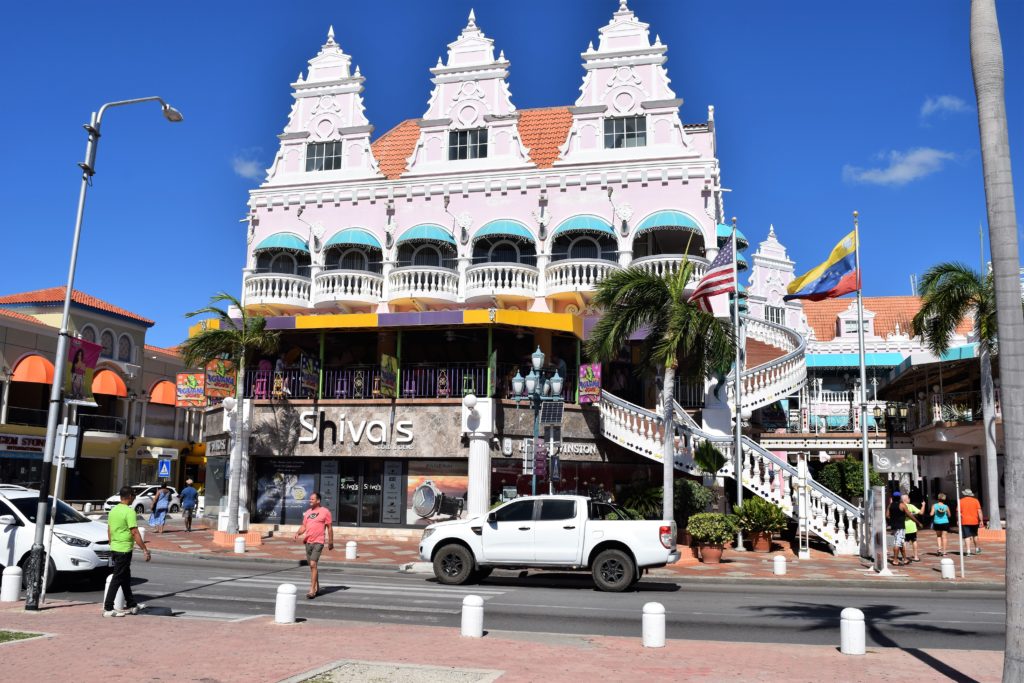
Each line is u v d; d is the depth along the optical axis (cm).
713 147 3331
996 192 771
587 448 2722
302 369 2744
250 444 2834
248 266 3253
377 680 830
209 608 1377
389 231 3125
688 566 2078
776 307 4953
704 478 2575
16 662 905
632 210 2970
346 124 3334
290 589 1201
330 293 3047
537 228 3023
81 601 1429
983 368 2898
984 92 786
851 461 3481
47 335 4588
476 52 3278
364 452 2738
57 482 1373
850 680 848
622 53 3138
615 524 1683
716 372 2309
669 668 906
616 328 2248
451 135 3241
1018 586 713
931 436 3547
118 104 1553
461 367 2759
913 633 1198
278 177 3341
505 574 1956
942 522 2295
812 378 4734
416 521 2695
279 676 843
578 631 1207
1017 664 704
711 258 2886
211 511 3166
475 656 965
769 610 1423
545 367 2784
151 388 5381
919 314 2952
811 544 2531
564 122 3425
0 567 1537
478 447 2594
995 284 767
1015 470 729
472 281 2948
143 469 5353
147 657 935
